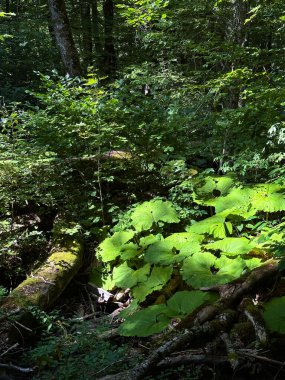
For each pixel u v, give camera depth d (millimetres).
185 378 3021
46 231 5691
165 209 5098
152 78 7262
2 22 11656
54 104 5828
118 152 6387
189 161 6797
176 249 4578
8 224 5246
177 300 3760
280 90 5531
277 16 7391
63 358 3385
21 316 3775
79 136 5719
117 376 2922
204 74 7316
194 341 3277
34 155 5340
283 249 3371
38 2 13141
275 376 2992
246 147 5723
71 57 8758
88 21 13695
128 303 4598
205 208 5758
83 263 5207
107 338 3760
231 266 4023
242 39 7273
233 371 3107
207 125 6656
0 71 10438
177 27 7609
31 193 5555
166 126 5840
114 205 5719
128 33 13328
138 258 4836
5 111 5645
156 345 3375
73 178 5926
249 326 3303
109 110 5723
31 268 4980
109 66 12805
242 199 4984
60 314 4508
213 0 7262
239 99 7051
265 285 3771
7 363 3383
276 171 5082
